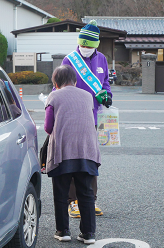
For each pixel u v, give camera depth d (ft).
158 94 70.03
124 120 38.60
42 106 50.55
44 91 72.90
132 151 24.20
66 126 10.35
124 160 21.70
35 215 10.32
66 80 11.11
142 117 40.86
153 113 44.32
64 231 11.05
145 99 60.34
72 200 13.28
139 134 30.60
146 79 71.46
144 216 13.15
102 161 21.50
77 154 10.30
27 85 70.90
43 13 103.76
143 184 16.92
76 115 10.46
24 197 9.08
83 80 12.86
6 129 8.82
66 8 180.55
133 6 174.91
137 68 94.63
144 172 19.01
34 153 10.25
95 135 10.78
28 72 72.54
